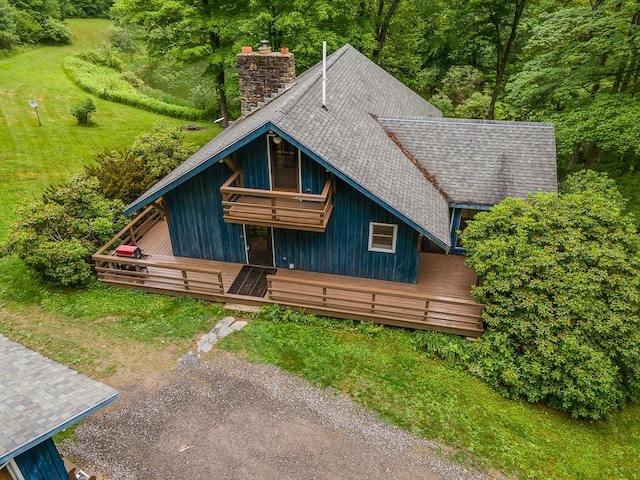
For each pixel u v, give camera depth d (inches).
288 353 432.8
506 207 470.6
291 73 637.9
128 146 962.1
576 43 701.9
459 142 578.2
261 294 498.9
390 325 473.4
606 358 392.5
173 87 1611.7
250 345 441.1
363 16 1013.2
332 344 446.6
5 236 613.3
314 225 459.8
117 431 353.1
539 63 754.8
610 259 415.8
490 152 565.0
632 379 412.2
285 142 469.4
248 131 437.1
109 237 569.6
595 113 652.7
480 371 415.8
